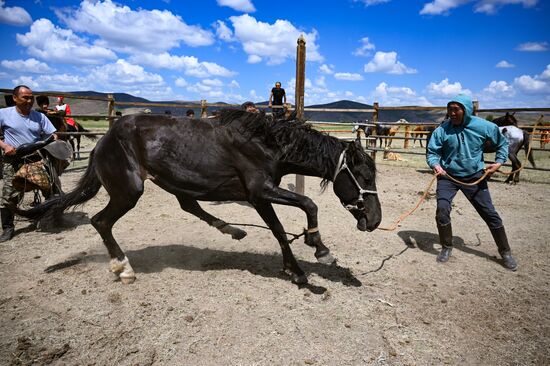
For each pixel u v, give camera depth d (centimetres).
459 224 609
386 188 895
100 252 454
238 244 499
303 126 374
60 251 455
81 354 269
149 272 404
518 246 509
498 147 434
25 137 487
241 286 376
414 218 643
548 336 304
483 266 442
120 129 367
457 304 352
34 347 274
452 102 416
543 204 750
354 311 334
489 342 295
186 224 580
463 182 438
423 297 364
